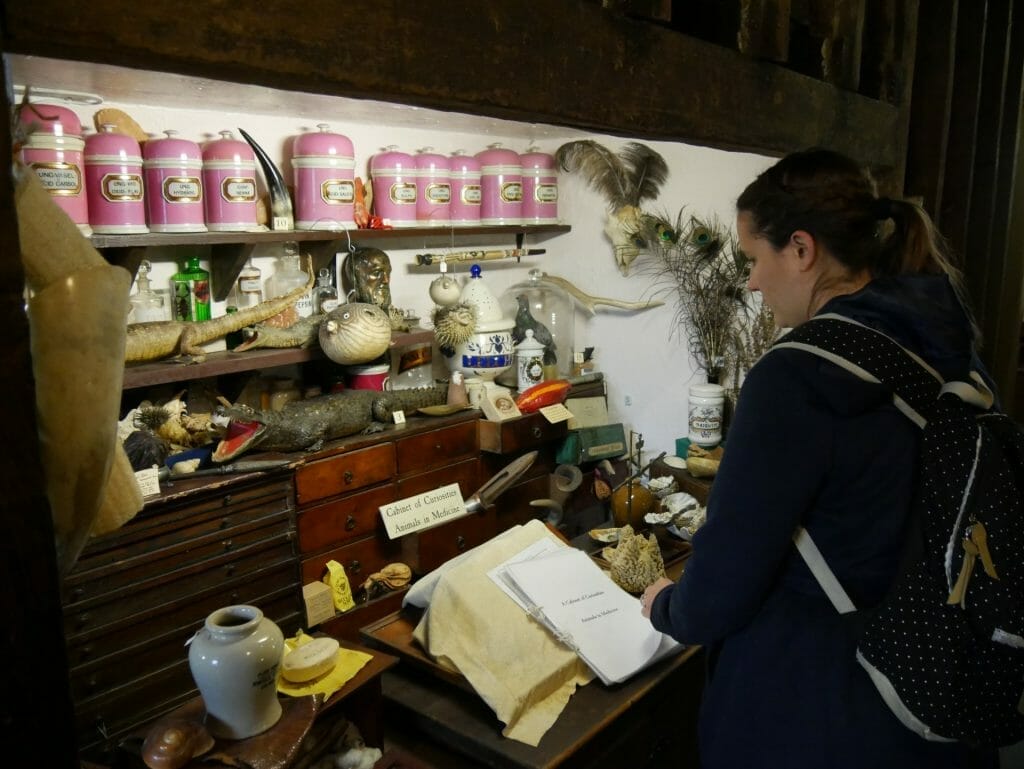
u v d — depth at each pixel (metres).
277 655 1.06
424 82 0.82
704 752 1.06
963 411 0.90
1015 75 2.30
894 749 0.89
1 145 0.52
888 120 1.80
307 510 2.08
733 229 2.86
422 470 2.39
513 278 3.27
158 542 1.79
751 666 0.97
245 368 2.09
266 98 2.04
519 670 1.30
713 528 0.94
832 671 0.92
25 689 0.56
